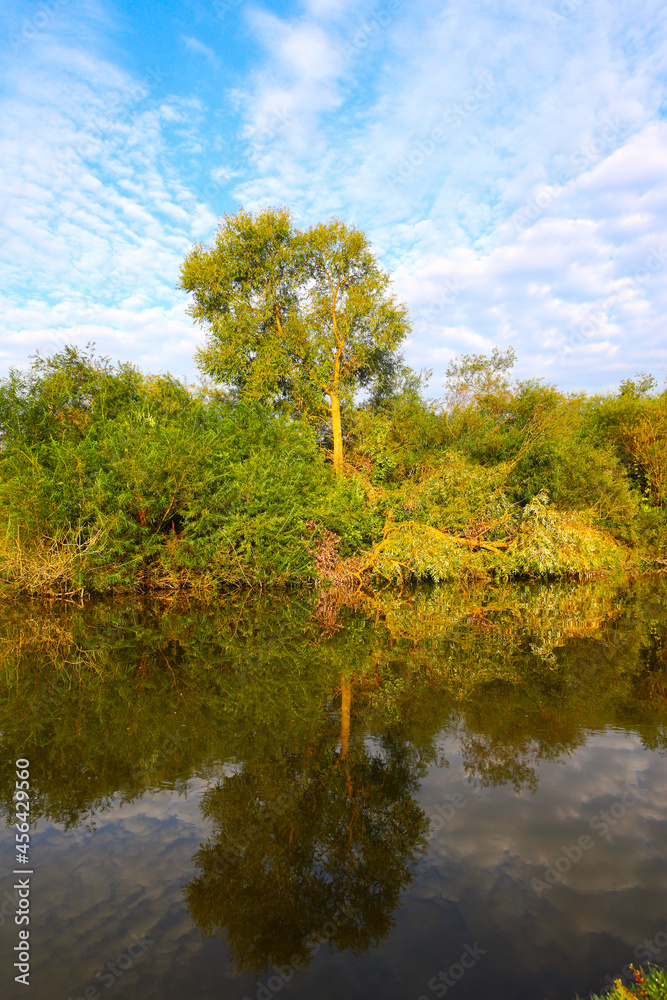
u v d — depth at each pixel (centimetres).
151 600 1348
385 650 891
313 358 2192
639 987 255
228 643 946
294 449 1634
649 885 338
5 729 583
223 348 2280
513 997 258
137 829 404
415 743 543
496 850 375
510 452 1895
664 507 1888
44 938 302
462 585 1545
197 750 531
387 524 1559
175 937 303
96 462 1338
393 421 2236
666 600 1325
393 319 2238
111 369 1772
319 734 566
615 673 757
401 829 398
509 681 729
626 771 482
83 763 506
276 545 1384
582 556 1517
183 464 1327
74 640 973
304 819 413
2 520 1327
